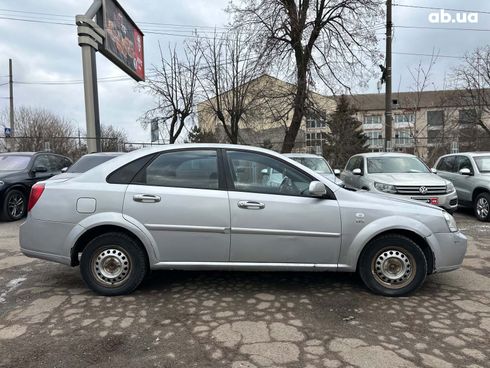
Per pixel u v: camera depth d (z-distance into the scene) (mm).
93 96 13578
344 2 17922
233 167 4535
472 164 10273
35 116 35500
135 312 4062
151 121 26188
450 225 4566
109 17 15422
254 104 21938
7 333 3615
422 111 27234
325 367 3025
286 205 4391
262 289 4730
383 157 10688
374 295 4531
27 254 4574
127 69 18141
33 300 4410
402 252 4480
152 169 4539
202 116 29438
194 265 4426
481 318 3928
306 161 11602
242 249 4395
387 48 17812
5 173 10102
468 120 27812
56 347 3350
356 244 4426
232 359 3150
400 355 3205
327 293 4602
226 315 3988
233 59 22234
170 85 28141
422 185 8805
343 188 4645
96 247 4465
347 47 18250
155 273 5301
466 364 3066
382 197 4703
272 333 3592
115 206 4402
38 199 4539
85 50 13359
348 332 3617
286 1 18062
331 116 22469
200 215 4371
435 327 3725
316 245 4418
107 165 4598
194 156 4566
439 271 4543
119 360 3145
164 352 3264
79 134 33531
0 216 9727
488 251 6660
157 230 4383
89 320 3871
